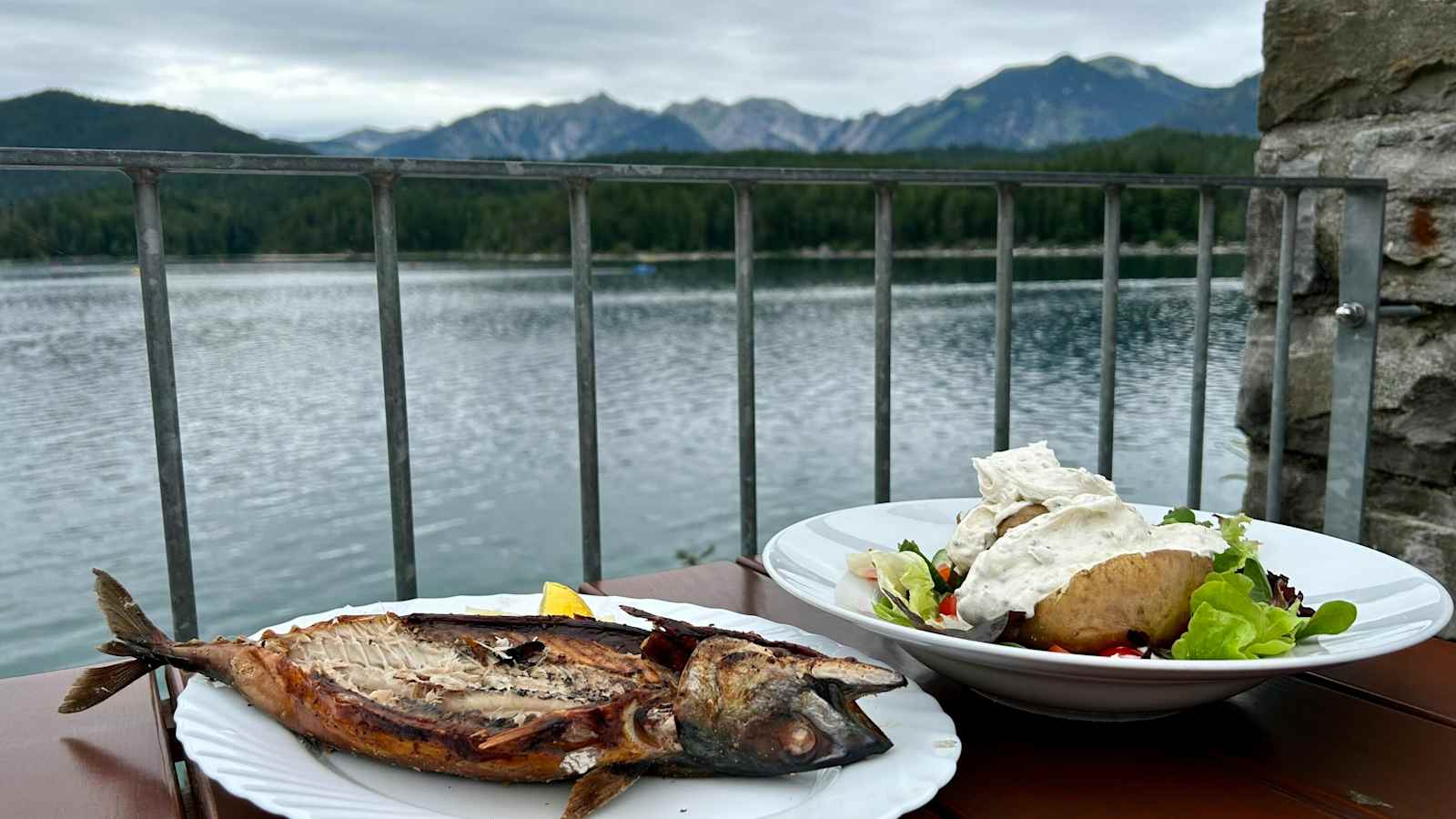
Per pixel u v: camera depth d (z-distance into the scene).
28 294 54.56
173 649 0.91
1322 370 2.52
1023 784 0.85
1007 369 2.06
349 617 1.03
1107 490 1.10
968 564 1.09
